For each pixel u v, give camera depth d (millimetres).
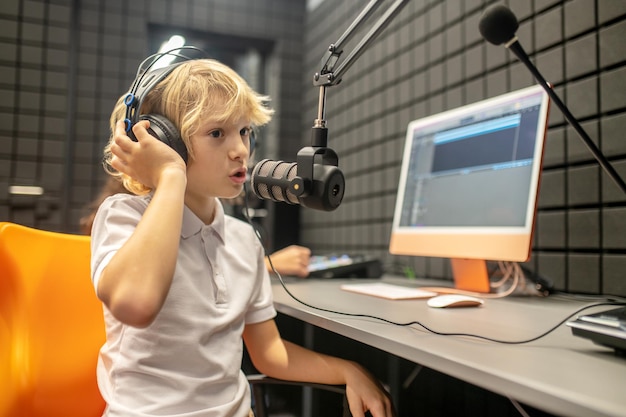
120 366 734
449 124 1298
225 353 794
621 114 1115
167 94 784
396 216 1412
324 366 856
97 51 2510
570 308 942
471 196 1184
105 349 787
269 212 2516
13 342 800
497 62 1471
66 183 2391
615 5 1134
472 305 951
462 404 1425
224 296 820
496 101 1171
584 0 1207
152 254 596
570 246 1229
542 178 1307
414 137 1417
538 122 1057
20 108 2311
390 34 2027
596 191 1167
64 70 2385
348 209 2293
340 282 1439
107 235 692
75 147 2441
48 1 2369
